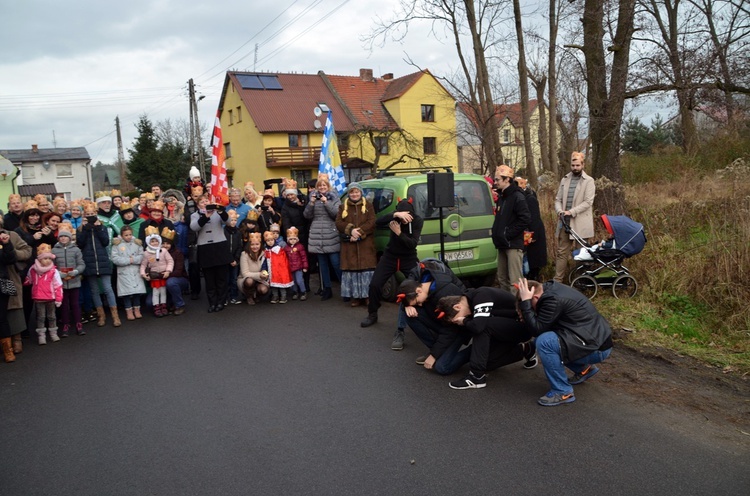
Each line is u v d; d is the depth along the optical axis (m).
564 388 4.64
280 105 40.72
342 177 11.05
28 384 5.85
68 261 7.50
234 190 9.72
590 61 9.74
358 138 35.97
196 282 9.67
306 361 6.03
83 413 5.00
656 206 9.21
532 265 7.62
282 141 39.75
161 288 8.41
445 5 16.92
